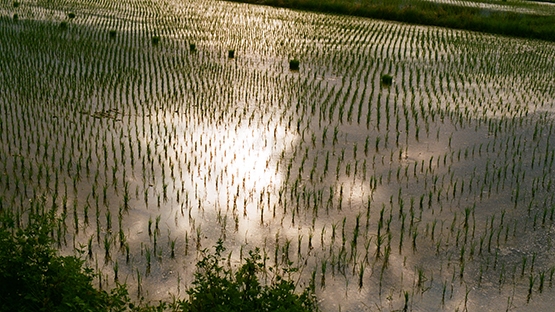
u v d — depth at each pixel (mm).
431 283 5215
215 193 6645
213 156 7605
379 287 5133
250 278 4371
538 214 6523
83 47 13648
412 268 5434
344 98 10461
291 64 12695
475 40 17781
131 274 5129
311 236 5652
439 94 11172
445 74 12914
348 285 5137
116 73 11477
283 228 6008
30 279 4160
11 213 5695
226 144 8039
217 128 8625
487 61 14477
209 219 6082
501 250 5793
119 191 6586
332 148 8164
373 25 19875
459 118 9664
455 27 20734
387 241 5852
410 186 7074
